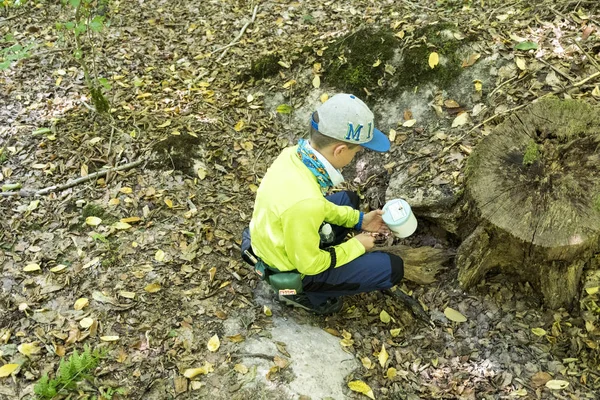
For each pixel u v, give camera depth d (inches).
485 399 98.8
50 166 147.0
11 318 109.0
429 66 153.4
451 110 145.7
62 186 140.1
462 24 159.5
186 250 125.0
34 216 133.1
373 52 164.4
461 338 110.2
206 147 153.3
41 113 165.5
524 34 151.6
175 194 139.8
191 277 119.3
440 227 124.8
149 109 166.4
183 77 180.2
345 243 103.4
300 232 92.8
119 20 206.8
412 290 119.9
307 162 96.3
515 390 99.6
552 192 102.6
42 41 197.9
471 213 110.7
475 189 107.0
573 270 105.1
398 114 153.8
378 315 116.4
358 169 148.0
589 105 107.7
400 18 173.6
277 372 99.2
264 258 103.1
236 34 195.9
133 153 150.4
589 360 101.8
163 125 158.4
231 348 103.7
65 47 192.7
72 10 212.2
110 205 135.7
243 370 99.2
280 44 184.2
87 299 112.7
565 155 104.7
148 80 179.2
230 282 118.7
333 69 167.6
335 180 98.5
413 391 101.4
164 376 98.6
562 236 98.8
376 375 103.9
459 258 113.9
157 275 118.8
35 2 218.7
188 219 133.2
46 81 178.2
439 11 174.9
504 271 116.0
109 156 149.9
